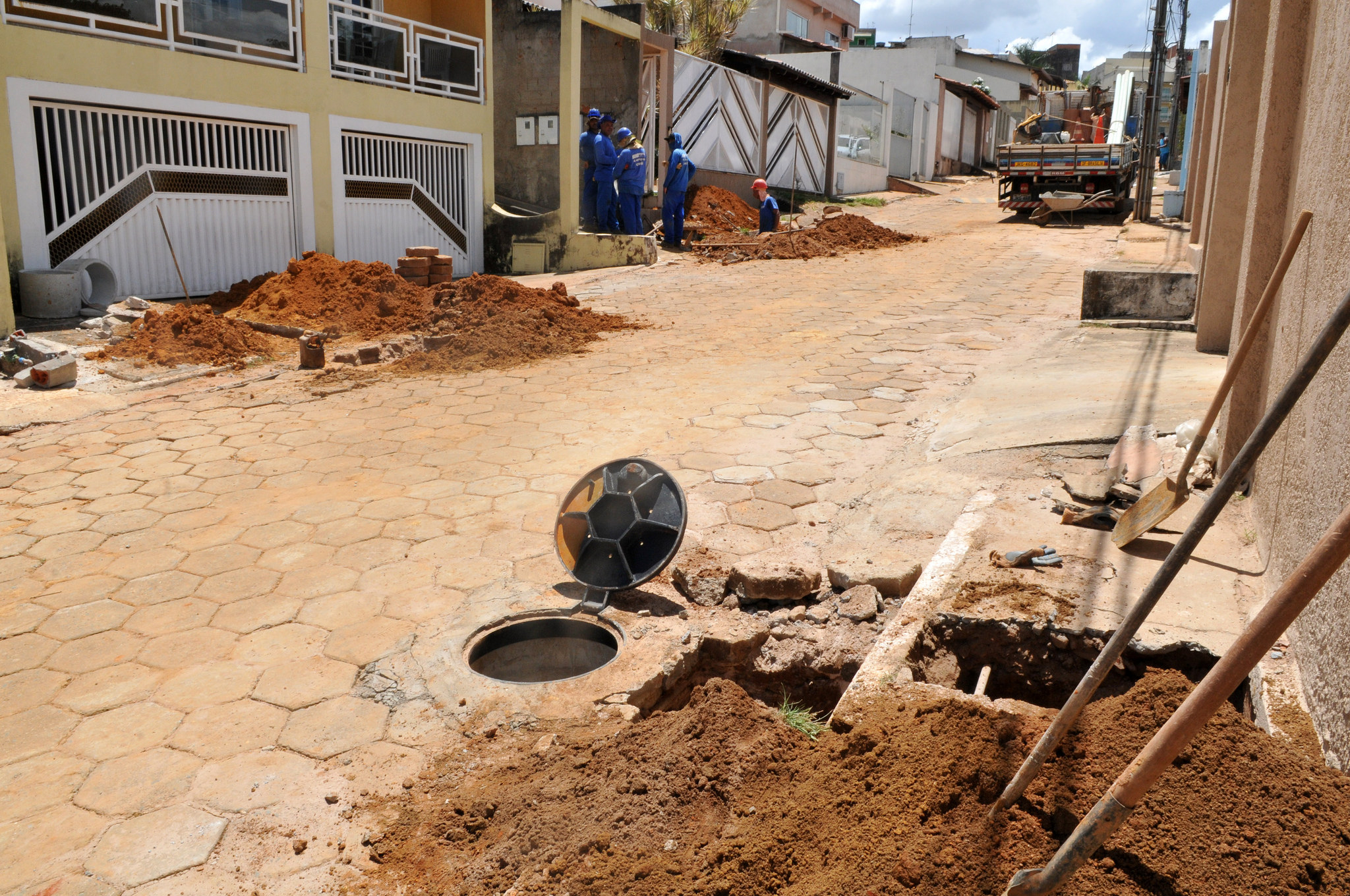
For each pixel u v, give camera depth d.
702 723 3.05
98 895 2.68
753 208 25.16
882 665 3.36
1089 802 2.36
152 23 11.59
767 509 5.53
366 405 8.05
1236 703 3.20
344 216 14.35
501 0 19.06
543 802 2.89
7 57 10.19
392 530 5.35
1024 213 24.33
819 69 33.62
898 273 15.48
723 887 2.36
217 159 12.66
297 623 4.30
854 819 2.49
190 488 6.11
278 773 3.23
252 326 10.53
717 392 8.13
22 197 10.49
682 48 25.52
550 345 10.02
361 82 14.38
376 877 2.71
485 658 4.22
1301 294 3.79
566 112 17.23
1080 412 6.46
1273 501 3.89
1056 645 3.58
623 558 4.45
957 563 4.25
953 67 51.38
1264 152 4.70
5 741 3.43
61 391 8.34
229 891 2.69
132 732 3.47
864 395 7.90
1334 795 2.36
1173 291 9.93
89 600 4.55
